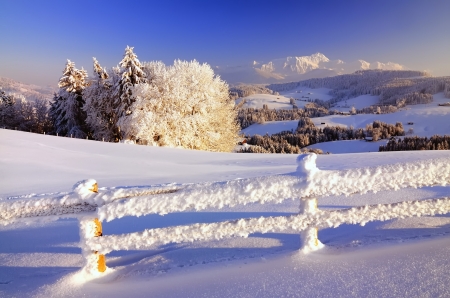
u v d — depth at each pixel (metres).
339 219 2.89
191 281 2.72
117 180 9.88
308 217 2.89
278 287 2.49
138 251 3.52
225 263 3.00
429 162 2.76
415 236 3.26
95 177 10.80
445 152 16.19
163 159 17.20
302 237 3.07
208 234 2.82
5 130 23.97
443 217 3.81
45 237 4.32
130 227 4.61
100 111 38.34
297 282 2.53
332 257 2.92
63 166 13.18
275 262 2.91
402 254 2.82
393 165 2.79
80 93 42.16
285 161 16.19
